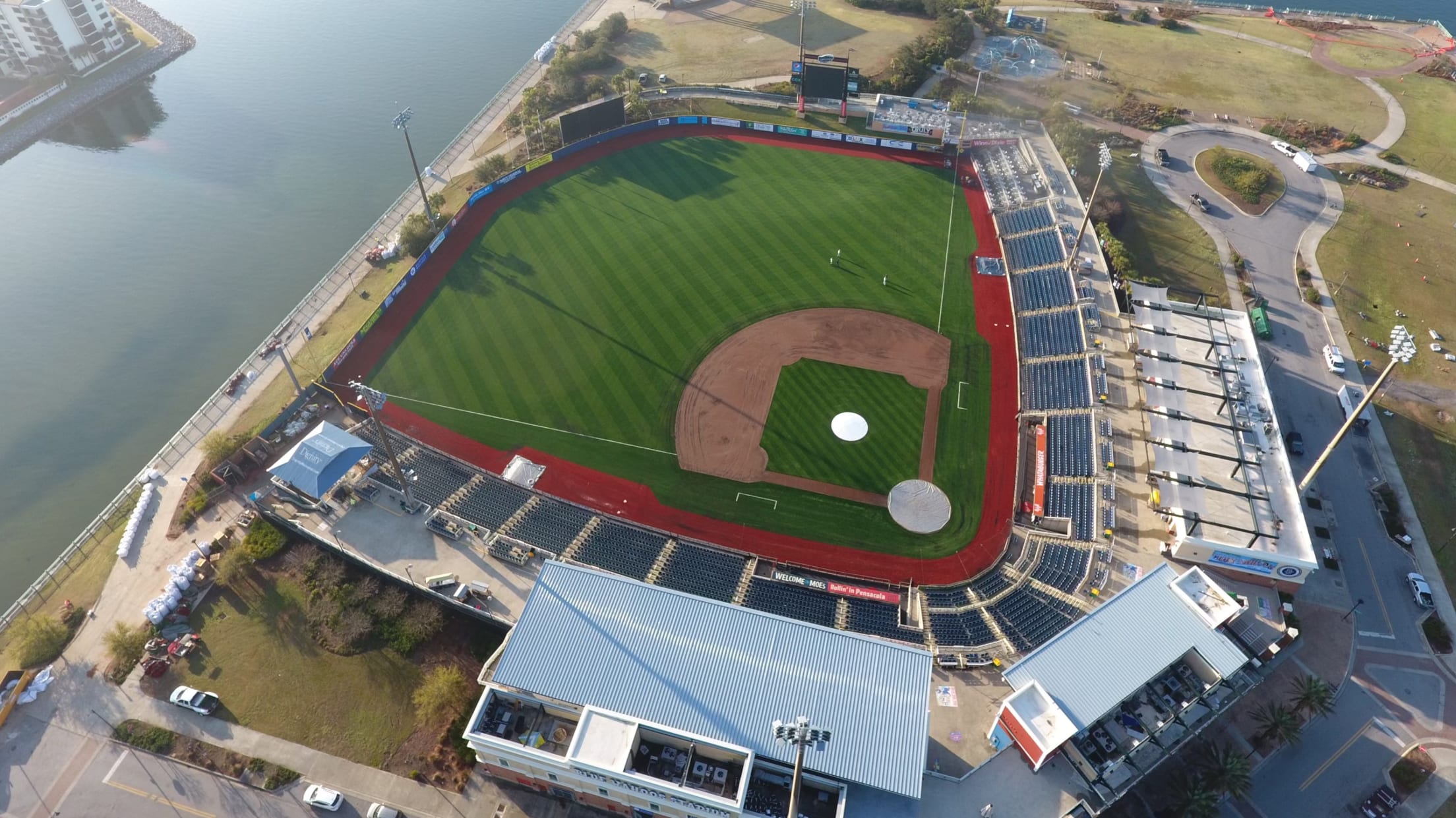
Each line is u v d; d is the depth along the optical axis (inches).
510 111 5743.1
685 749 2193.7
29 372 3875.5
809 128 5206.7
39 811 2324.1
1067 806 2133.4
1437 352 3801.7
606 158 5004.9
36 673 2618.1
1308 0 7549.2
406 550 2876.5
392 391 3580.2
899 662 2310.5
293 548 2930.6
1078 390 3420.3
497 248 4330.7
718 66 6072.8
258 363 3745.1
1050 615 2679.6
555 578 2497.5
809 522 3085.6
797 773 1829.5
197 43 7052.2
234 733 2487.7
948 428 3417.8
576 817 2331.4
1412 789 2399.1
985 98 5482.3
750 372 3646.7
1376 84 5861.2
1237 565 2760.8
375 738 2479.1
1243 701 2573.8
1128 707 2345.0
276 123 5861.2
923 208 4589.1
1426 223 4559.5
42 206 5004.9
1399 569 2950.3
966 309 3951.8
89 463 3469.5
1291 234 4485.7
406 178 5187.0
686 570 2883.9
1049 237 4247.0
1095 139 5187.0
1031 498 3171.8
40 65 6245.1
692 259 4249.5
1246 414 3203.7
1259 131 5339.6
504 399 3543.3
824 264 4205.2
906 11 6875.0
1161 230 4488.2
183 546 2979.8
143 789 2369.6
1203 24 6830.7
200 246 4660.4
